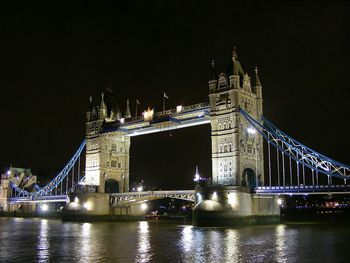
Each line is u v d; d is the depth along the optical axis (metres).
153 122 135.62
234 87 115.88
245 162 114.94
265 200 116.50
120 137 157.50
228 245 66.12
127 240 75.44
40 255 57.19
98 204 146.25
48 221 155.12
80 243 71.12
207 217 106.38
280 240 72.44
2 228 112.06
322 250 60.03
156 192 131.25
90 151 156.38
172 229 103.19
